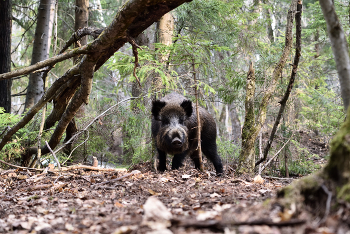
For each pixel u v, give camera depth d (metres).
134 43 5.85
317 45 15.16
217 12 10.26
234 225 2.51
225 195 4.43
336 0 9.89
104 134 10.40
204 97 10.42
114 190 5.31
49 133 9.57
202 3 9.80
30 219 3.62
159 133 7.10
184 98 7.86
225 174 7.98
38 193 5.32
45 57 13.52
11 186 6.23
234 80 9.73
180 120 7.03
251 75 7.30
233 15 11.90
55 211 3.96
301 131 11.92
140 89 9.34
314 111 9.98
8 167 9.51
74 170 7.45
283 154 9.38
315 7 11.40
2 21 12.68
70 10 17.41
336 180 2.70
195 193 4.70
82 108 11.26
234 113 16.98
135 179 6.20
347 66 3.05
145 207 3.03
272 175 9.45
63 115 7.78
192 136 7.65
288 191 2.93
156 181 5.92
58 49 16.66
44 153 9.32
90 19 20.06
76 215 3.67
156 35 10.35
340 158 2.66
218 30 10.99
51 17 13.54
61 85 7.47
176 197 4.47
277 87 9.27
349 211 2.37
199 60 7.29
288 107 9.59
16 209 4.26
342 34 3.06
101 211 3.78
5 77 6.68
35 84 13.41
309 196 2.83
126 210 3.75
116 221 3.14
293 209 2.74
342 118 9.62
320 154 10.91
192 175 6.88
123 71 7.83
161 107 7.19
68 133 9.49
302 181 2.94
